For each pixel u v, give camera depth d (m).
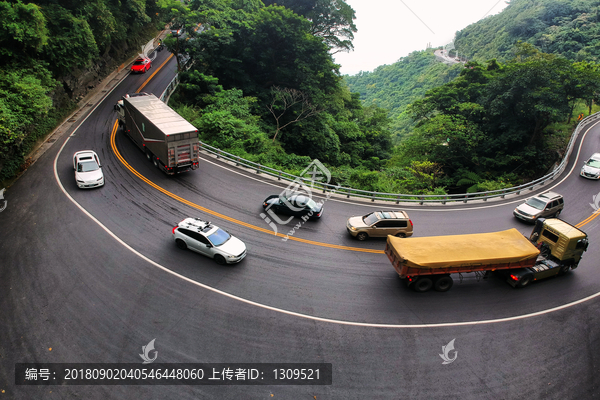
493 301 17.55
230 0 47.72
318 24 57.31
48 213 20.64
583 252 20.80
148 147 26.66
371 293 17.44
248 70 44.62
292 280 17.73
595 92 40.34
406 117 100.00
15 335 13.62
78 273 16.75
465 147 42.59
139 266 17.55
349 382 13.02
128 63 50.56
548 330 16.08
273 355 13.78
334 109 51.59
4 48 27.05
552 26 80.31
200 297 16.12
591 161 34.69
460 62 110.69
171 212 22.06
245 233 20.94
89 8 34.84
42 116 28.81
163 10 54.19
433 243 17.69
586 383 13.73
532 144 42.47
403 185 33.50
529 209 25.75
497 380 13.59
